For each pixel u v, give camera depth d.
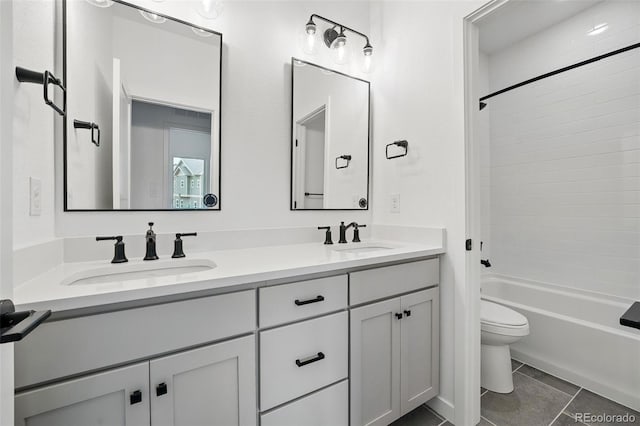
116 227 1.18
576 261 2.12
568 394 1.58
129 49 1.22
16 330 0.35
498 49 2.57
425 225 1.58
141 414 0.72
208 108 1.39
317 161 1.74
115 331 0.69
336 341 1.08
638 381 1.45
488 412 1.45
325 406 1.06
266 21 1.57
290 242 1.61
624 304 1.85
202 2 1.30
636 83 1.86
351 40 1.90
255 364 0.90
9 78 0.42
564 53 2.18
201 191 1.37
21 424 0.60
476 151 1.41
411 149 1.68
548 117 2.27
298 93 1.67
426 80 1.58
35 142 0.86
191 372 0.79
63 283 0.80
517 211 2.46
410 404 1.33
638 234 1.85
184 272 1.16
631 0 1.87
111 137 1.18
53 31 1.04
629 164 1.89
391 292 1.26
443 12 1.49
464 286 1.37
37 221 0.88
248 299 0.89
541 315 1.82
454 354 1.40
